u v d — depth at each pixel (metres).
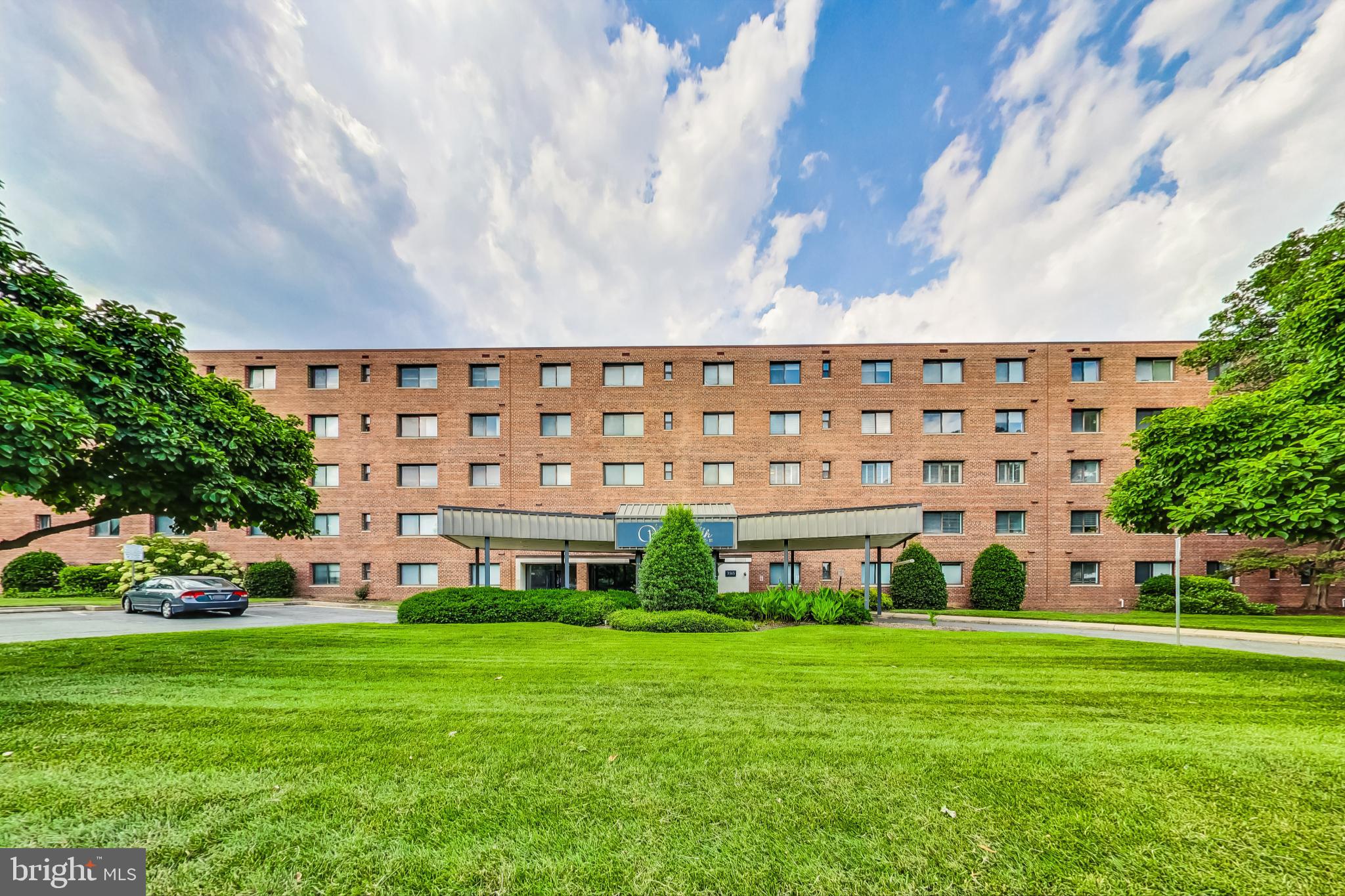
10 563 22.11
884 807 3.35
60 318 6.88
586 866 2.80
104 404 6.64
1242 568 19.41
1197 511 8.11
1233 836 3.04
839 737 4.58
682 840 3.01
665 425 24.12
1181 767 3.95
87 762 3.94
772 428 24.12
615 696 5.85
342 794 3.50
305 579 23.38
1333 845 2.95
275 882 2.67
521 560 22.98
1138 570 22.42
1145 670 7.43
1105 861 2.82
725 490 23.67
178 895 2.59
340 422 24.08
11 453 5.34
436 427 24.38
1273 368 17.91
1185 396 23.03
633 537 16.77
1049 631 14.24
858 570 22.80
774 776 3.79
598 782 3.69
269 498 9.03
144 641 9.31
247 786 3.60
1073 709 5.48
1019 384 23.47
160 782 3.64
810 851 2.92
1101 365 23.45
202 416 8.21
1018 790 3.58
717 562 21.20
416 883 2.67
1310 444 7.02
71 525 8.20
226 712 5.17
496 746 4.33
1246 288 18.48
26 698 5.65
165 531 23.75
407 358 24.41
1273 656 8.62
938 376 24.00
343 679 6.58
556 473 24.22
